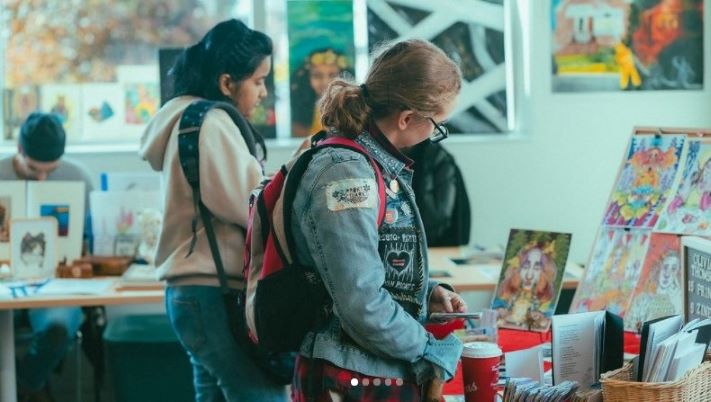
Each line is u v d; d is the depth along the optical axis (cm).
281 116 596
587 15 590
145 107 591
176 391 492
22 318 533
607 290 298
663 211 285
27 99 584
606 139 598
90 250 495
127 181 504
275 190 220
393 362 211
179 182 310
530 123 594
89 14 591
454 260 467
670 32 595
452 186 524
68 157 569
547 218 599
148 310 584
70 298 405
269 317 216
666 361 207
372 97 212
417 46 212
